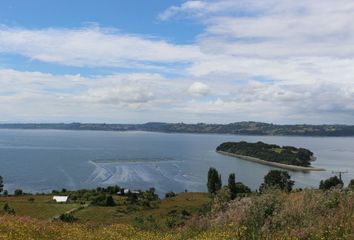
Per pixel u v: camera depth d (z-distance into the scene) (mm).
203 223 18875
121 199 138125
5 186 194125
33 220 21922
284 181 108062
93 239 17125
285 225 14344
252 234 12977
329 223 13141
